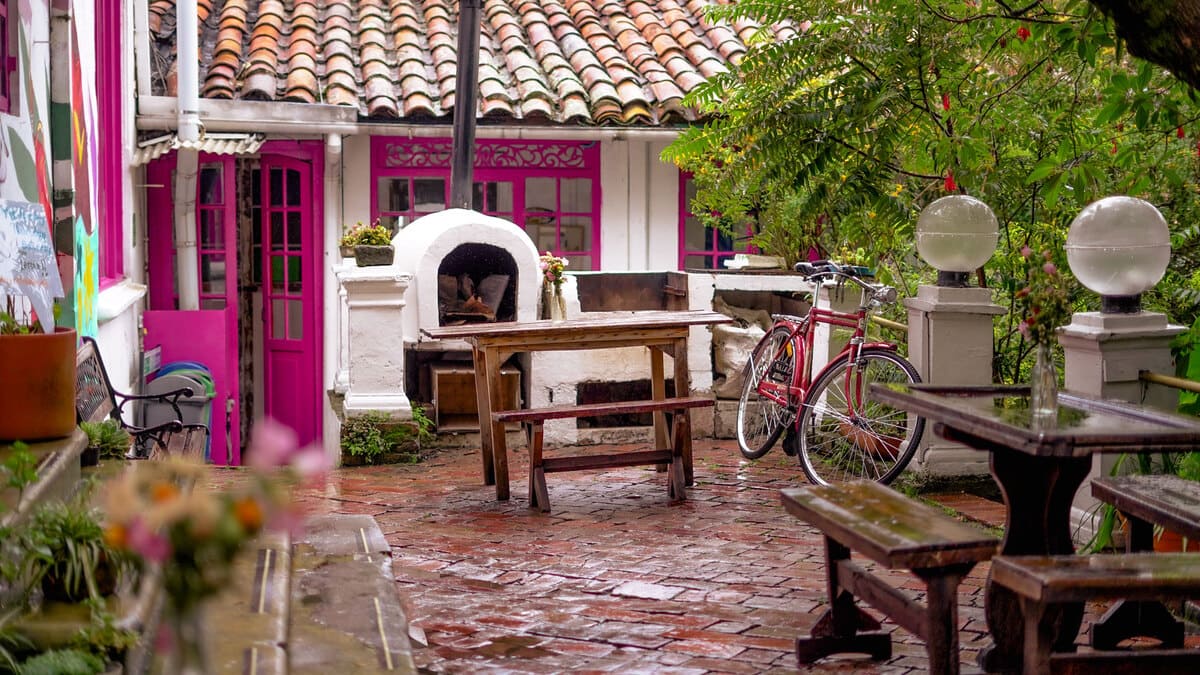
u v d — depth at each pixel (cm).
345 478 885
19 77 623
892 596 430
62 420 495
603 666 470
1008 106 823
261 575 487
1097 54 716
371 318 950
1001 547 446
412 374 1027
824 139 834
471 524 728
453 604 558
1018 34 734
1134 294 626
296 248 1223
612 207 1271
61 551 371
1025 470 441
